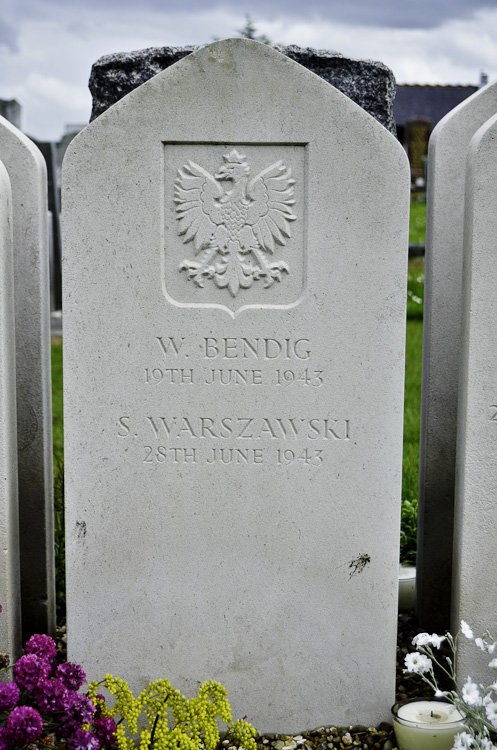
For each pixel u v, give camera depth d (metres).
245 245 1.71
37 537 1.94
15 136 1.86
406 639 1.97
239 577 1.74
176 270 1.71
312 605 1.74
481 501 1.73
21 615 1.93
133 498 1.73
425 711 1.70
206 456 1.73
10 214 1.75
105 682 1.72
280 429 1.73
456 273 1.90
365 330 1.71
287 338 1.71
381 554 1.73
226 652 1.75
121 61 1.93
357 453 1.72
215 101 1.68
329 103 1.68
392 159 1.68
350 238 1.70
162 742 1.66
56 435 2.69
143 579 1.74
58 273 4.37
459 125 1.88
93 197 1.69
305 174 1.70
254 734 1.73
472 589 1.74
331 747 1.72
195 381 1.72
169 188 1.70
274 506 1.73
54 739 1.68
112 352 1.71
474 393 1.71
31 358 1.90
